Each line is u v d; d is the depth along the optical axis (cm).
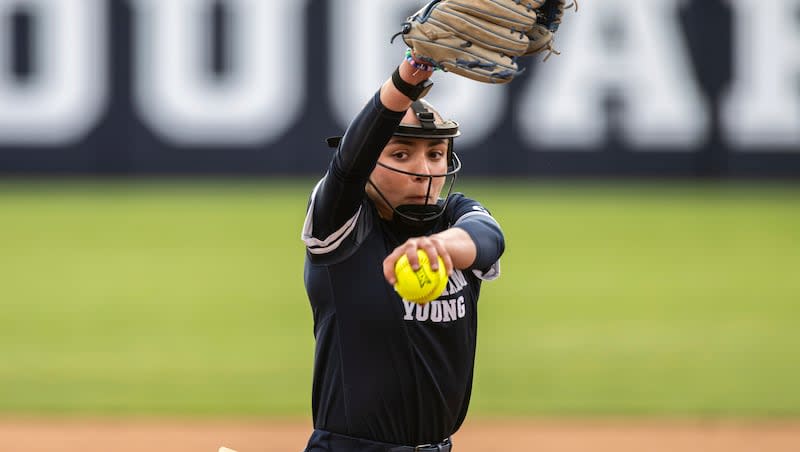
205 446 2689
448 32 965
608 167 8006
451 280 1130
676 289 5012
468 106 7975
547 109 7969
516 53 997
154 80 7825
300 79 7875
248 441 2739
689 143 7925
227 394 3222
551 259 5778
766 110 7881
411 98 1007
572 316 4444
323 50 7856
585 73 7894
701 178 7975
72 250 5941
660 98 7875
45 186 7938
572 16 7844
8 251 5909
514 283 5172
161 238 6306
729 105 7888
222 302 4666
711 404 3139
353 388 1119
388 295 1102
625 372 3531
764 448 2700
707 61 7831
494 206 7425
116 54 7788
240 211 7238
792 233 6581
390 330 1104
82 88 7794
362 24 7812
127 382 3372
